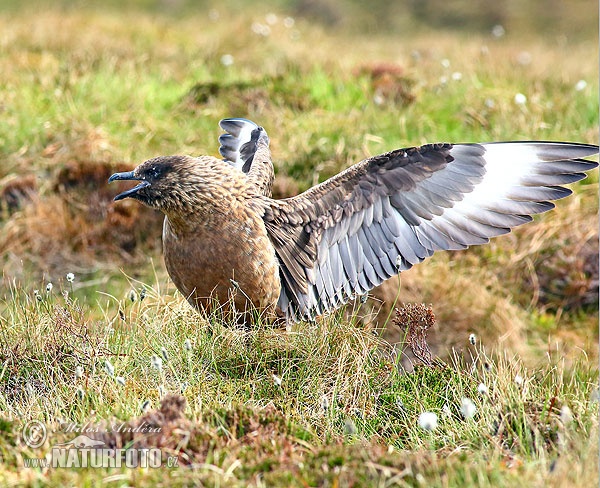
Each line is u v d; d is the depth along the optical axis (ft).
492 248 49.03
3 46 64.80
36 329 32.86
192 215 32.86
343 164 50.26
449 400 31.40
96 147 51.19
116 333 33.65
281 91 58.39
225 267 33.22
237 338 33.58
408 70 62.03
